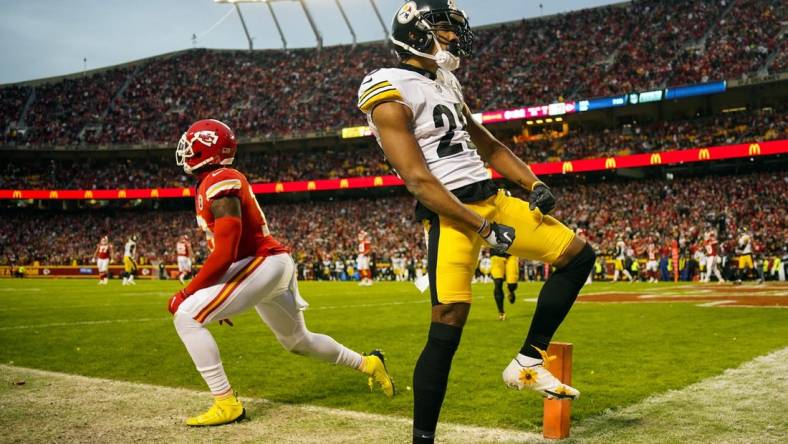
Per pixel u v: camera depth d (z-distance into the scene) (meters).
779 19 38.06
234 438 3.65
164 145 49.09
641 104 39.09
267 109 49.72
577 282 3.33
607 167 36.50
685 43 39.91
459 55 3.29
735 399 4.42
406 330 9.29
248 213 4.31
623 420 3.89
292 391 5.00
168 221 48.47
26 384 5.32
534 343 3.35
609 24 44.50
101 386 5.23
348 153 47.75
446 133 3.14
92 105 52.62
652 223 34.12
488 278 30.92
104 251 27.98
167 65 56.06
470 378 5.36
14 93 53.12
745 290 19.16
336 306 14.23
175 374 5.77
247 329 9.43
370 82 3.04
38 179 50.00
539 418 4.00
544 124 42.75
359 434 3.71
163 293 20.31
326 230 43.78
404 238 40.34
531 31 47.31
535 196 3.20
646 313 11.29
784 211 31.41
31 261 45.56
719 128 36.53
